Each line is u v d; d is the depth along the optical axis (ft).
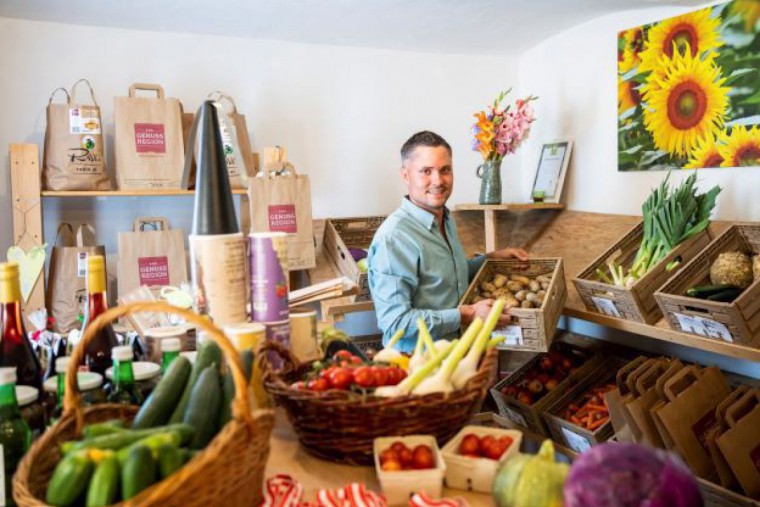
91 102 9.88
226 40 10.65
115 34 9.97
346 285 6.00
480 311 7.77
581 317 8.71
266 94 10.97
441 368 3.99
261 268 4.56
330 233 10.53
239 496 3.00
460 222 12.13
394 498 3.50
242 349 4.16
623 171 10.50
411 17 10.26
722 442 6.70
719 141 8.92
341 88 11.51
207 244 4.37
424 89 12.17
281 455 4.12
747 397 7.20
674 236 8.16
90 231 9.61
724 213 9.00
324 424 3.82
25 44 9.46
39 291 8.70
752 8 8.40
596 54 10.88
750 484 6.67
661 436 7.32
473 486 3.65
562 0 9.77
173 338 4.29
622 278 8.35
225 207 4.45
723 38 8.79
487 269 9.07
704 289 7.09
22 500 2.71
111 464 2.71
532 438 9.75
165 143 9.32
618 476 2.57
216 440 2.84
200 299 4.45
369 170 11.80
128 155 9.15
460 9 10.03
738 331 6.61
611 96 10.64
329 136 11.46
